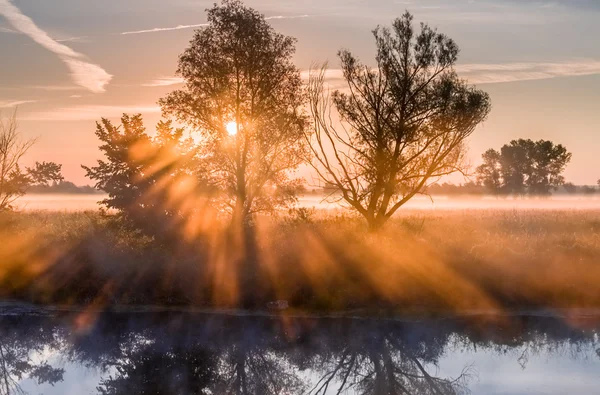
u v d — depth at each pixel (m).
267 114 32.88
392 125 28.42
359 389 14.98
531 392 13.89
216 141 32.75
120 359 16.83
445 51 28.41
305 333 18.61
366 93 28.95
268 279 21.28
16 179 32.19
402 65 28.69
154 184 25.92
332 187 29.02
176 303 21.09
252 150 33.12
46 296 21.64
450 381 14.98
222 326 19.17
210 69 32.50
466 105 27.81
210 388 15.01
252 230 26.03
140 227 25.44
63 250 23.48
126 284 21.77
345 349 17.55
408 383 15.22
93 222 26.28
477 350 17.38
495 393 13.95
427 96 28.19
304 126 32.66
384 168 28.19
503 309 20.08
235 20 32.41
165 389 14.79
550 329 18.81
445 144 28.66
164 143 26.66
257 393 14.73
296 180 34.03
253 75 32.81
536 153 112.56
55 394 14.33
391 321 19.42
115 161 26.08
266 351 17.44
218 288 21.25
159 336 18.55
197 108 32.59
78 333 18.88
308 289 20.88
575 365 15.92
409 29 28.67
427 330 18.80
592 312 19.91
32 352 17.48
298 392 14.78
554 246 23.92
